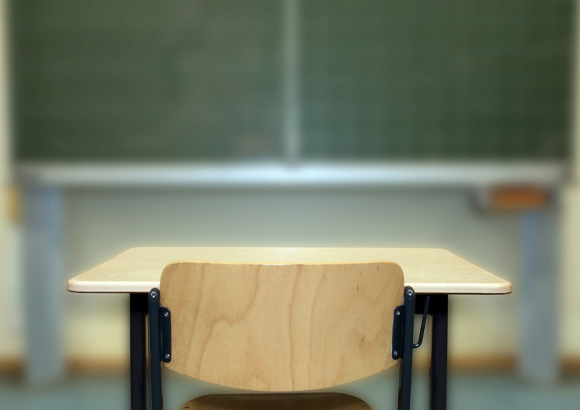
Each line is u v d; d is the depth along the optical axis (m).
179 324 1.05
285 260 1.52
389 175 2.82
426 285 1.19
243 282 1.01
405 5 2.75
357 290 1.03
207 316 1.04
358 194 2.99
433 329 1.27
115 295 3.00
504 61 2.78
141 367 1.25
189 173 2.81
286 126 2.80
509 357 3.03
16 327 2.97
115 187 2.94
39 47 2.76
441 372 1.28
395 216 3.01
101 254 3.00
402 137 2.80
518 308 3.02
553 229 2.85
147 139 2.80
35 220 2.85
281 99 2.79
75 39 2.77
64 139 2.79
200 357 1.06
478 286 1.19
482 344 3.03
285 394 1.36
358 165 2.81
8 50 2.76
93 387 2.78
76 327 2.99
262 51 2.78
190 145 2.81
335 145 2.81
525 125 2.79
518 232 3.02
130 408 1.26
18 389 2.76
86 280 1.21
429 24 2.76
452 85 2.79
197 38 2.78
